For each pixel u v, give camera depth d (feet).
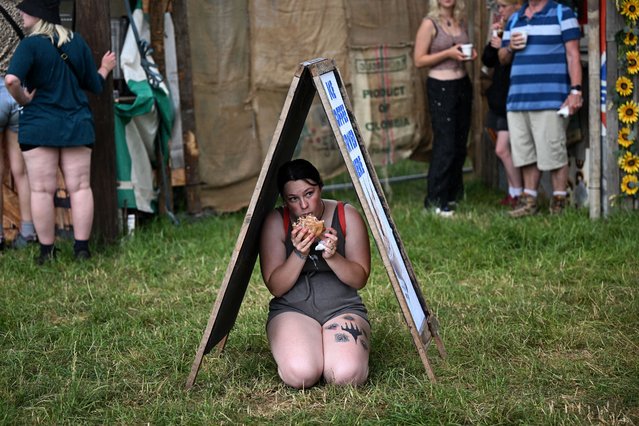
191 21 26.99
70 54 21.95
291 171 14.52
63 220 25.09
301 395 14.29
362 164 14.66
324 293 15.17
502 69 26.99
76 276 21.67
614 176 25.08
